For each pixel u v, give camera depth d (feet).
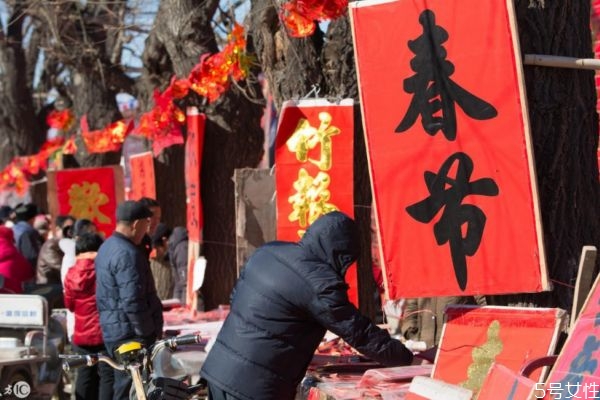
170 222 48.29
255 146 41.16
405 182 18.34
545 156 18.51
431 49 18.07
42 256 38.83
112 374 27.02
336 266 16.58
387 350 16.48
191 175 39.75
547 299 18.38
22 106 74.38
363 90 18.66
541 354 16.49
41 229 51.21
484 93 17.63
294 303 16.46
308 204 26.86
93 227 34.09
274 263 16.78
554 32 18.56
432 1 18.04
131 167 47.60
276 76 28.73
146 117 40.57
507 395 14.94
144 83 50.19
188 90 40.29
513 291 17.56
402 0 18.31
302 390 19.21
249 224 32.78
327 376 19.58
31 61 80.43
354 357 21.22
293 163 26.96
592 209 19.12
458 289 17.98
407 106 18.33
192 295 37.60
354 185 28.02
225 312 35.17
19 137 74.43
